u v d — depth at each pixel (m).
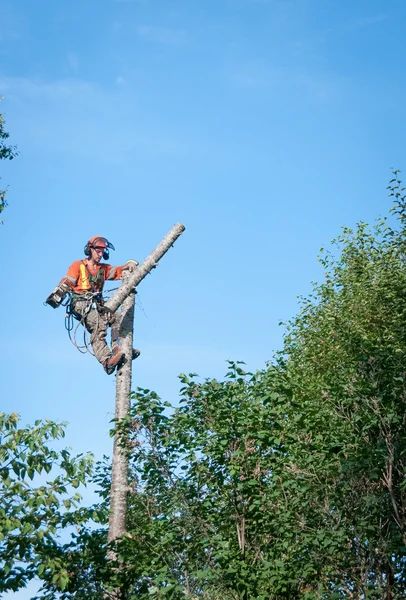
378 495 14.62
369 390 15.52
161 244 16.58
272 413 14.70
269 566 13.49
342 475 14.46
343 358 20.77
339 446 15.02
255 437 14.56
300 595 14.08
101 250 16.36
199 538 14.21
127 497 14.93
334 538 13.77
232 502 14.39
